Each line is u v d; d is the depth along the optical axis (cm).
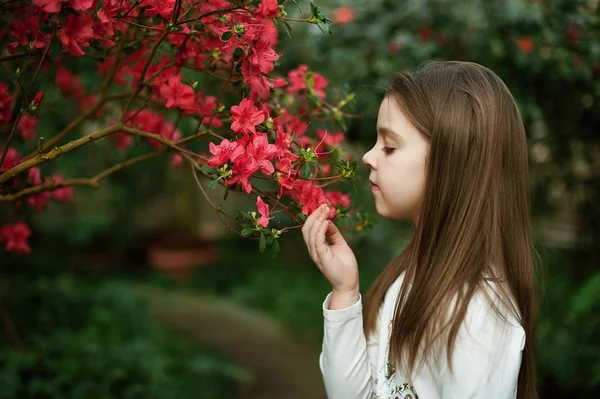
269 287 614
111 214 767
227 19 107
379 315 122
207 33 121
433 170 107
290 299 559
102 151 292
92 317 368
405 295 111
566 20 217
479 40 224
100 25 107
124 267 750
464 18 227
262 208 102
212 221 904
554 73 230
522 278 110
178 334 455
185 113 126
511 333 98
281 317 532
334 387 111
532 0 215
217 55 120
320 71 256
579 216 292
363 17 247
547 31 215
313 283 614
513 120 112
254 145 101
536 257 160
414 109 108
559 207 292
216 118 128
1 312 279
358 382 111
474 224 106
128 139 185
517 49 220
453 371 95
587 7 221
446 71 113
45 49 107
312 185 111
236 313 539
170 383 286
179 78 121
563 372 262
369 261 491
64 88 178
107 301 409
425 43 237
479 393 92
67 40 102
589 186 278
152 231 821
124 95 143
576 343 272
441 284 103
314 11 102
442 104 108
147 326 402
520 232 112
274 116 127
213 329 482
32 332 331
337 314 109
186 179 654
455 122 106
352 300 111
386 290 123
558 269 303
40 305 363
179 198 791
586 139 259
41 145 108
